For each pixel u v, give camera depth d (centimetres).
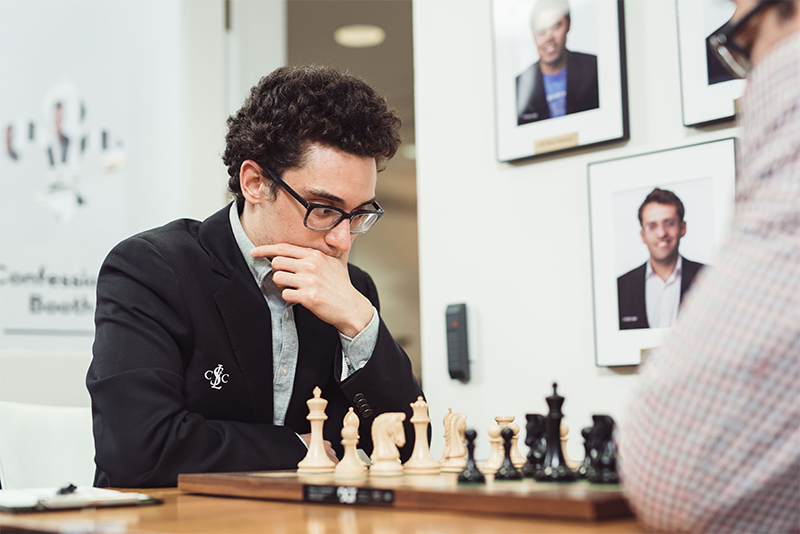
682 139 183
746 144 64
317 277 146
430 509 84
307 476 108
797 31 62
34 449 170
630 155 190
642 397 63
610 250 191
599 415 89
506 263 212
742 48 68
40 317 293
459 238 221
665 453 60
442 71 229
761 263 57
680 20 182
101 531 73
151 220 325
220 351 149
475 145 220
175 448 127
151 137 327
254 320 152
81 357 289
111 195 316
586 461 93
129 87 324
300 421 160
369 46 496
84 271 305
